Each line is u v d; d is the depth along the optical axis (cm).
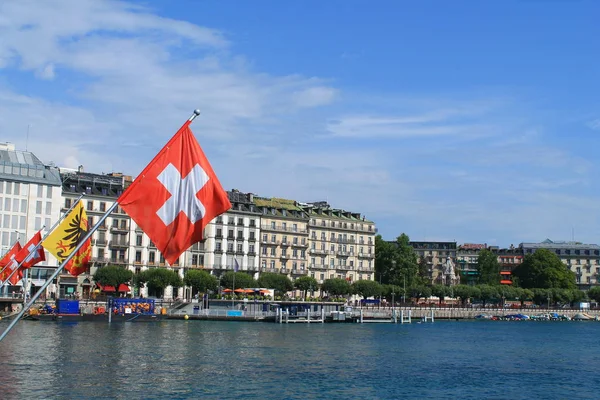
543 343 11750
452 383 6581
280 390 5738
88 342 8625
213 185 2547
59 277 15650
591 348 10919
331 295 19912
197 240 2534
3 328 10281
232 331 11475
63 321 12300
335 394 5703
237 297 16712
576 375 7469
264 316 14850
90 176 17462
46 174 15925
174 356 7581
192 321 13850
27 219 15538
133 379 5931
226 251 18788
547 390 6400
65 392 5262
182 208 2514
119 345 8425
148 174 2495
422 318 18788
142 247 17275
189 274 16475
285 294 18588
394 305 19725
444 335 12800
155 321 13350
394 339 11269
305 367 7169
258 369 6850
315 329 12950
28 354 7225
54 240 5481
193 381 5966
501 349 10331
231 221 18975
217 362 7231
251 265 19288
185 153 2538
